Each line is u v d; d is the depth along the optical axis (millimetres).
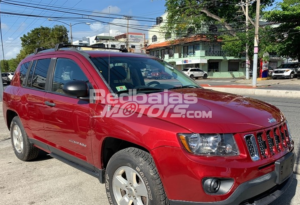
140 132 2480
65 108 3354
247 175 2246
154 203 2438
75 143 3283
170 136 2305
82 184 3797
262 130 2500
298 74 26234
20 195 3471
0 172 4234
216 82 27500
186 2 31922
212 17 32500
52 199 3369
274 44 26641
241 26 32406
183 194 2266
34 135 4145
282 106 9953
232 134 2312
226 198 2195
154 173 2438
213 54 41219
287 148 2807
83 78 3293
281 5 24484
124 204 2736
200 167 2180
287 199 3250
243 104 2883
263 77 29766
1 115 9172
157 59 4266
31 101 4039
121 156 2682
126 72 3412
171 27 34625
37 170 4312
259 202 2346
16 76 4793
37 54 4426
